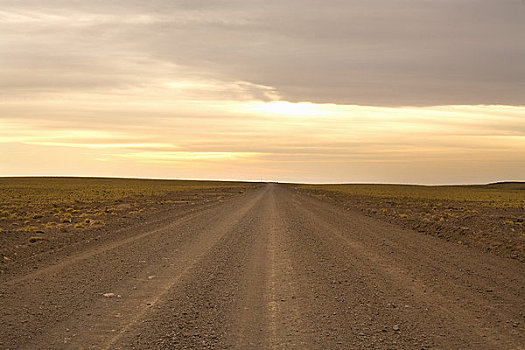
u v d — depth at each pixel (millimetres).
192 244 15289
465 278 10211
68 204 38594
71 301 8070
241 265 11664
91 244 15312
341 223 23047
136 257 12719
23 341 6012
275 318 7168
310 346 5930
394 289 9148
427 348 5859
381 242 16172
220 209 32844
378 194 71000
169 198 52062
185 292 8805
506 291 8992
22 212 29141
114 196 52688
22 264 11688
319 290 9055
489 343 6047
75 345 5883
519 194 88188
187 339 6156
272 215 27547
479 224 23516
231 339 6184
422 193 79500
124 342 6004
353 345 5969
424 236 18281
